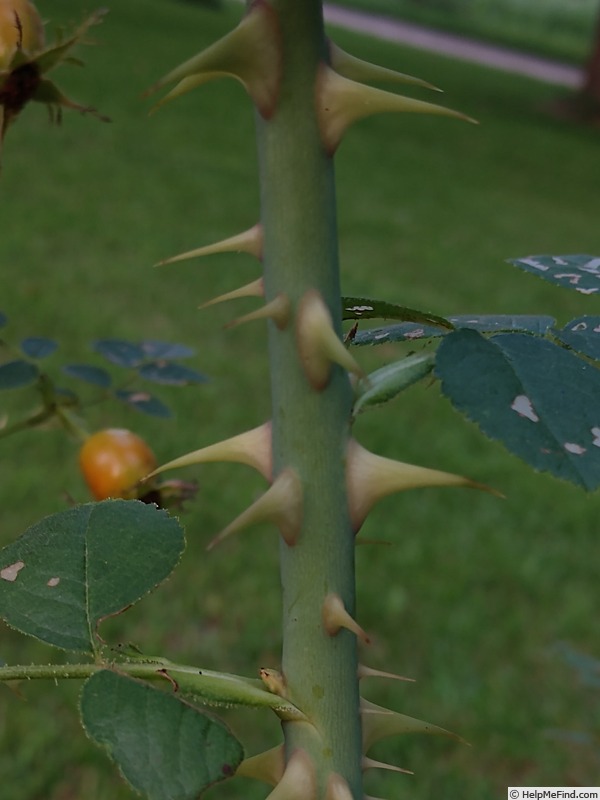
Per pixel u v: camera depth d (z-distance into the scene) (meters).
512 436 0.58
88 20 0.93
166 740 0.58
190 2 23.14
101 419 4.64
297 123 0.62
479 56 26.97
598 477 0.57
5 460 4.24
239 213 8.41
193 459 0.70
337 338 0.62
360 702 0.71
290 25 0.60
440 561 4.14
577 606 3.92
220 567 3.87
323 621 0.67
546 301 7.46
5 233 6.85
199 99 12.88
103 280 6.37
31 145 9.27
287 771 0.67
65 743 2.98
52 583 0.68
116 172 9.00
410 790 3.04
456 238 9.25
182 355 1.51
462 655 3.62
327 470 0.66
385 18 31.16
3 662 0.73
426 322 0.82
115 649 0.67
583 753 3.21
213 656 3.42
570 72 26.84
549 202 11.68
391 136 14.00
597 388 0.62
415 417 5.38
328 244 0.64
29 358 1.39
